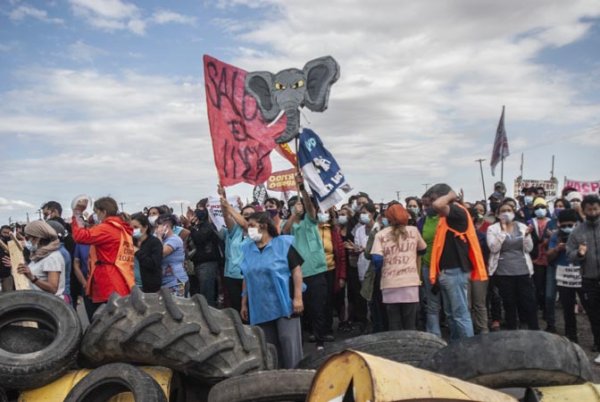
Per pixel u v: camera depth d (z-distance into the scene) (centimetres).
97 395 490
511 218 895
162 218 966
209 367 508
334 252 985
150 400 458
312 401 360
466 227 758
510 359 411
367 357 334
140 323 503
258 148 843
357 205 1113
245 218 888
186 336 504
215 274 1063
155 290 850
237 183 842
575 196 1123
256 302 659
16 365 511
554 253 869
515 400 359
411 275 768
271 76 850
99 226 708
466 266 749
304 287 682
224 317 533
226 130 841
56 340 534
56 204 1042
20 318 564
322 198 847
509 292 896
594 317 788
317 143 857
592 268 773
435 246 761
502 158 2117
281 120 846
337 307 1069
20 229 1444
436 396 328
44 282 733
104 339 517
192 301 530
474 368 414
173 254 934
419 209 1269
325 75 841
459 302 749
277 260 653
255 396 455
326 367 360
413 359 526
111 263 711
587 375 421
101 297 712
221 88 845
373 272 897
